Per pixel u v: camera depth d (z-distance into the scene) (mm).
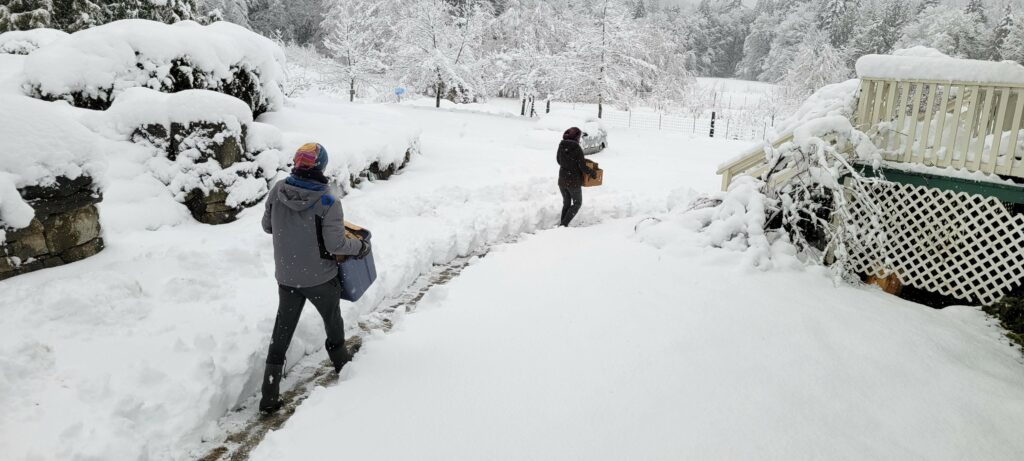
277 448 3264
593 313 5027
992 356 4621
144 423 3273
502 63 36375
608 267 6199
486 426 3453
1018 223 6426
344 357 4086
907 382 4023
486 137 18688
